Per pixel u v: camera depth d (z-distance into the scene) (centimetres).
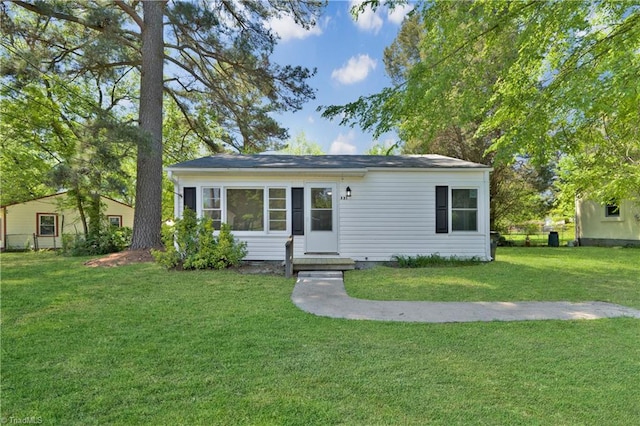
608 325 386
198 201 892
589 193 1122
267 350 318
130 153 1041
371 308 466
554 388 249
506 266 839
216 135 1534
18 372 274
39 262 940
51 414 220
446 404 229
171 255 777
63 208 1530
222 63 1281
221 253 792
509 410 222
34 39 967
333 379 262
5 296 525
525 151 525
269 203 904
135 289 575
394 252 911
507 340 342
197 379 262
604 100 423
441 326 388
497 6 484
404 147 1739
